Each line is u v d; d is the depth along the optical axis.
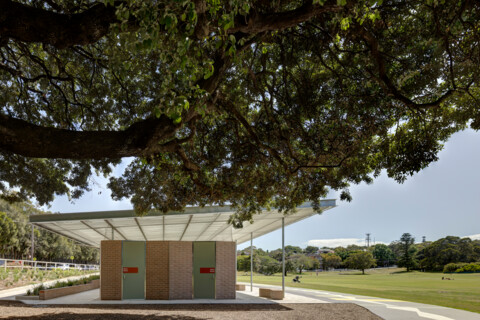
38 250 65.12
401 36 9.03
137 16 4.59
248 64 11.39
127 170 13.70
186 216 17.36
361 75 9.98
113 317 10.33
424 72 8.80
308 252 188.88
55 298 16.42
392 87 8.03
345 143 10.56
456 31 7.44
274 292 16.62
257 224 21.36
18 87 13.73
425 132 9.62
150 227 21.59
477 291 26.64
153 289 16.19
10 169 14.13
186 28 4.45
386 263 142.25
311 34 9.87
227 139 12.95
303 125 11.80
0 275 22.94
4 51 13.01
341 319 10.70
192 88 5.45
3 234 49.75
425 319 10.87
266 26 6.23
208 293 16.75
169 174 12.59
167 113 4.91
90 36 5.44
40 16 5.23
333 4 6.14
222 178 12.85
